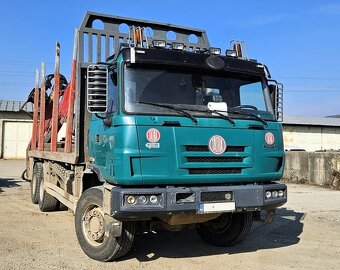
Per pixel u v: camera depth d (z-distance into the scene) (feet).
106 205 18.74
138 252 22.00
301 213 34.86
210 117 19.02
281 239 25.71
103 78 18.62
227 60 20.63
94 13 24.41
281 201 20.38
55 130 29.37
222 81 20.51
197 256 21.58
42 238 24.25
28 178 39.11
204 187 18.62
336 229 28.73
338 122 138.82
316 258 21.61
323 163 56.70
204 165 18.62
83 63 23.58
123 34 25.21
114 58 19.92
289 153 62.69
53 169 30.12
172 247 23.25
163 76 19.19
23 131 100.78
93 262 19.92
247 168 19.65
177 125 18.21
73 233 25.57
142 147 17.65
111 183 18.94
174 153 18.08
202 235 24.26
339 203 40.86
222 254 22.06
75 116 23.48
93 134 21.29
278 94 21.86
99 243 20.34
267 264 20.40
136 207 17.38
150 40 24.58
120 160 17.66
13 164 85.46
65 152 25.57
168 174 17.98
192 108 19.12
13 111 99.35
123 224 19.29
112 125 18.49
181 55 19.58
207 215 19.67
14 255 20.79
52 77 32.96
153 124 17.87
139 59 18.63
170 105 18.78
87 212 20.85
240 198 19.08
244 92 20.90
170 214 17.90
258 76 21.53
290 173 62.39
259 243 24.64
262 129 20.18
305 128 130.11
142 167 17.66
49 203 31.83
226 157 19.19
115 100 18.79
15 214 31.37
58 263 19.63
